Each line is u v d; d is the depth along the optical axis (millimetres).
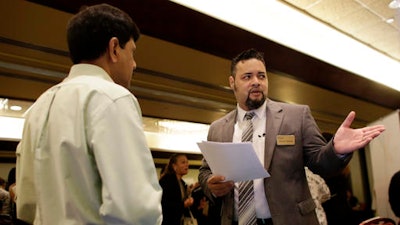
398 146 4715
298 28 2844
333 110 4578
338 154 1204
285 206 1289
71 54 929
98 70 885
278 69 2764
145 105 3926
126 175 738
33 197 874
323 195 2061
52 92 894
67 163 763
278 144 1369
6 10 1746
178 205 3041
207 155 1274
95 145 739
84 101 789
